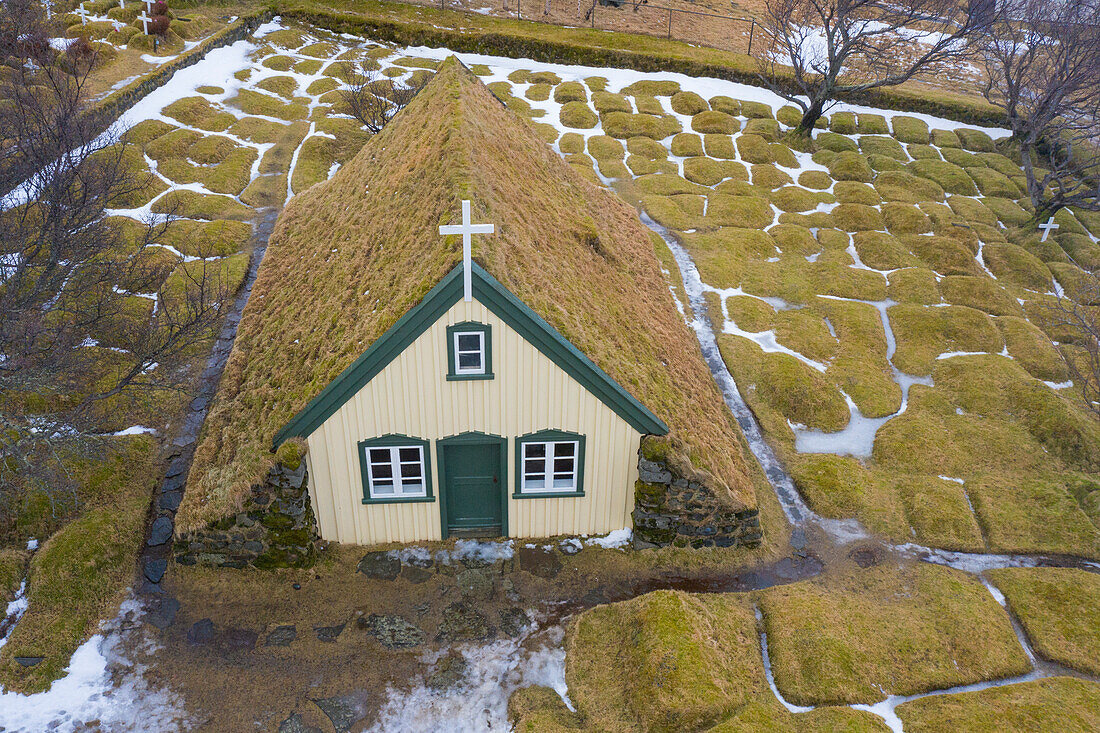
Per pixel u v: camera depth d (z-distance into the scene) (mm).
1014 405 22234
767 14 55719
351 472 14883
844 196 34594
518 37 45094
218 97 37562
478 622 14438
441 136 17875
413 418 14359
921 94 45000
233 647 13750
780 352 23797
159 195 29141
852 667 13688
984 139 41781
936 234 32062
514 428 14734
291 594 14812
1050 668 14250
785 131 40469
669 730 12336
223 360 21172
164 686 13031
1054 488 19078
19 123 20344
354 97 33312
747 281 27688
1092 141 43406
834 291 27578
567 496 15797
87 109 31203
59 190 18891
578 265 18094
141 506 16453
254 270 25641
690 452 15367
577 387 14320
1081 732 12586
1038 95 38812
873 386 22844
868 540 17219
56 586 14352
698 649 13406
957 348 25000
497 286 13094
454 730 12570
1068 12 36812
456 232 12523
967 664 14031
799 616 14688
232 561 15156
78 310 18531
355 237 18688
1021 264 30266
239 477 14523
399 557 15711
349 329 15117
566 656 13836
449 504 15797
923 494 18641
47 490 15273
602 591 15242
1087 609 15438
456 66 22297
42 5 37531
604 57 45094
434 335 13445
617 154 36375
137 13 42562
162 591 14750
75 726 12289
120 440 18078
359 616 14438
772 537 17016
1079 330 26453
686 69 45062
